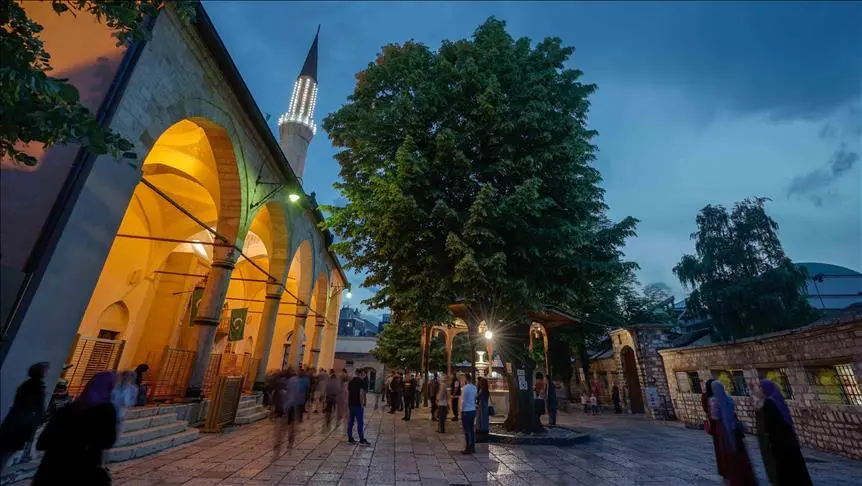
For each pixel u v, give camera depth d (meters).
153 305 16.83
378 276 13.27
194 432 9.74
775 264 19.59
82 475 3.41
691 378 16.08
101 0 3.62
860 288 30.28
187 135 12.16
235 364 16.08
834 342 9.54
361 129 12.84
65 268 6.21
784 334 10.94
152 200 15.62
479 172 12.22
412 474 7.33
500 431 12.01
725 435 5.61
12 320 5.47
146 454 7.80
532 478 7.28
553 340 24.27
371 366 41.72
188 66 8.95
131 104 7.31
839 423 9.48
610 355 24.09
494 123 11.88
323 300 24.95
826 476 7.57
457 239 10.45
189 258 17.69
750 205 21.33
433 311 12.40
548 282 11.97
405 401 15.99
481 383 11.58
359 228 12.66
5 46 2.94
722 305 19.20
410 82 12.77
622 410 21.08
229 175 11.98
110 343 14.85
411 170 11.00
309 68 28.78
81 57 6.81
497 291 11.23
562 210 12.35
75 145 6.44
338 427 12.38
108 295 14.66
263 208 16.08
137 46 7.30
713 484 6.94
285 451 8.78
